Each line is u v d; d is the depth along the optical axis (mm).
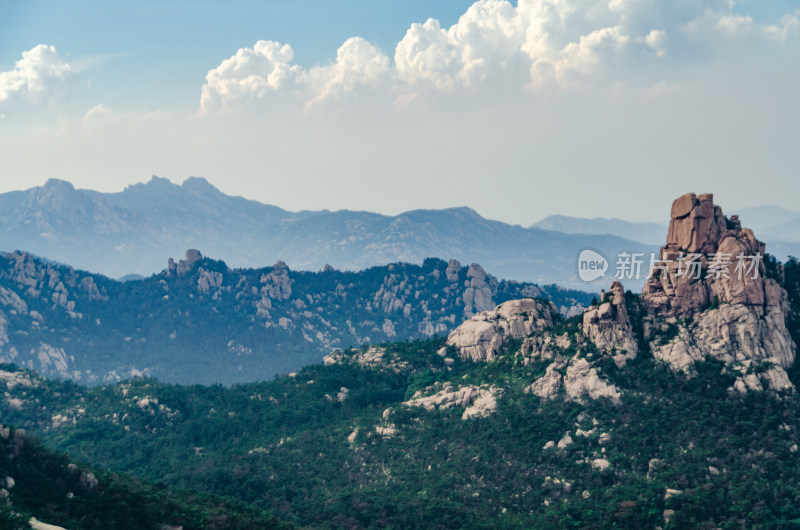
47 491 197750
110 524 196250
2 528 167750
